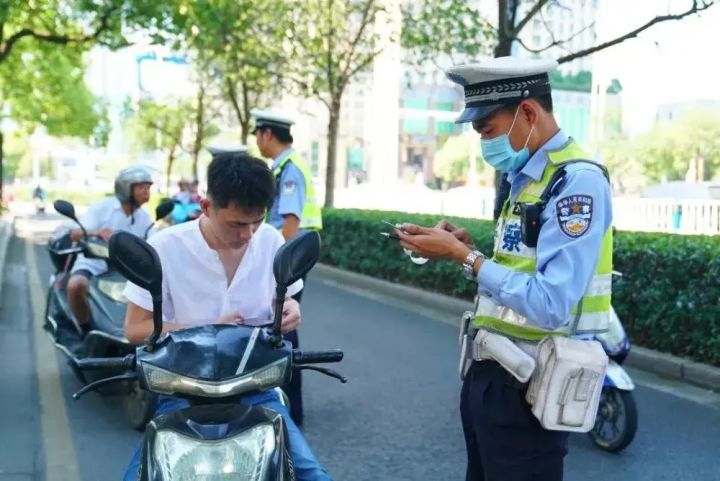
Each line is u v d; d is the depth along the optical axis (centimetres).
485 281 254
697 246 712
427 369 723
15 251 1769
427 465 495
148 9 1574
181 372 241
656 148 4250
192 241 296
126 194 666
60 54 2231
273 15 1605
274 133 545
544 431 266
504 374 267
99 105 3694
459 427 564
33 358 760
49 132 3353
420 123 5856
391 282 1208
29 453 512
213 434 226
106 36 1709
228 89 2059
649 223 1722
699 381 680
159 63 2203
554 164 258
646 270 750
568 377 249
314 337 858
